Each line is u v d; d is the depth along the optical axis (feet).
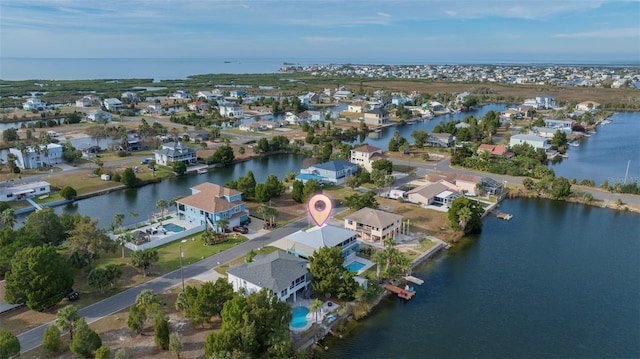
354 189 428.15
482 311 232.32
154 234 311.47
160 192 427.74
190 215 336.08
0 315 214.07
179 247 293.43
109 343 192.24
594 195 418.72
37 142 554.05
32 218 278.05
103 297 231.09
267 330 184.24
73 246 249.75
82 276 253.44
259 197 376.07
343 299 230.89
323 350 198.59
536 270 277.44
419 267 279.28
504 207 394.11
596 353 200.54
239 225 329.72
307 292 235.40
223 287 209.26
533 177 468.34
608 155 590.55
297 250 264.11
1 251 239.71
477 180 413.39
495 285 258.78
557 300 243.60
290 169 521.65
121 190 432.25
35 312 216.74
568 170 515.50
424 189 392.06
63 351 186.70
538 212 381.19
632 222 357.82
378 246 298.97
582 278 267.80
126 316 213.25
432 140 636.89
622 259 293.23
